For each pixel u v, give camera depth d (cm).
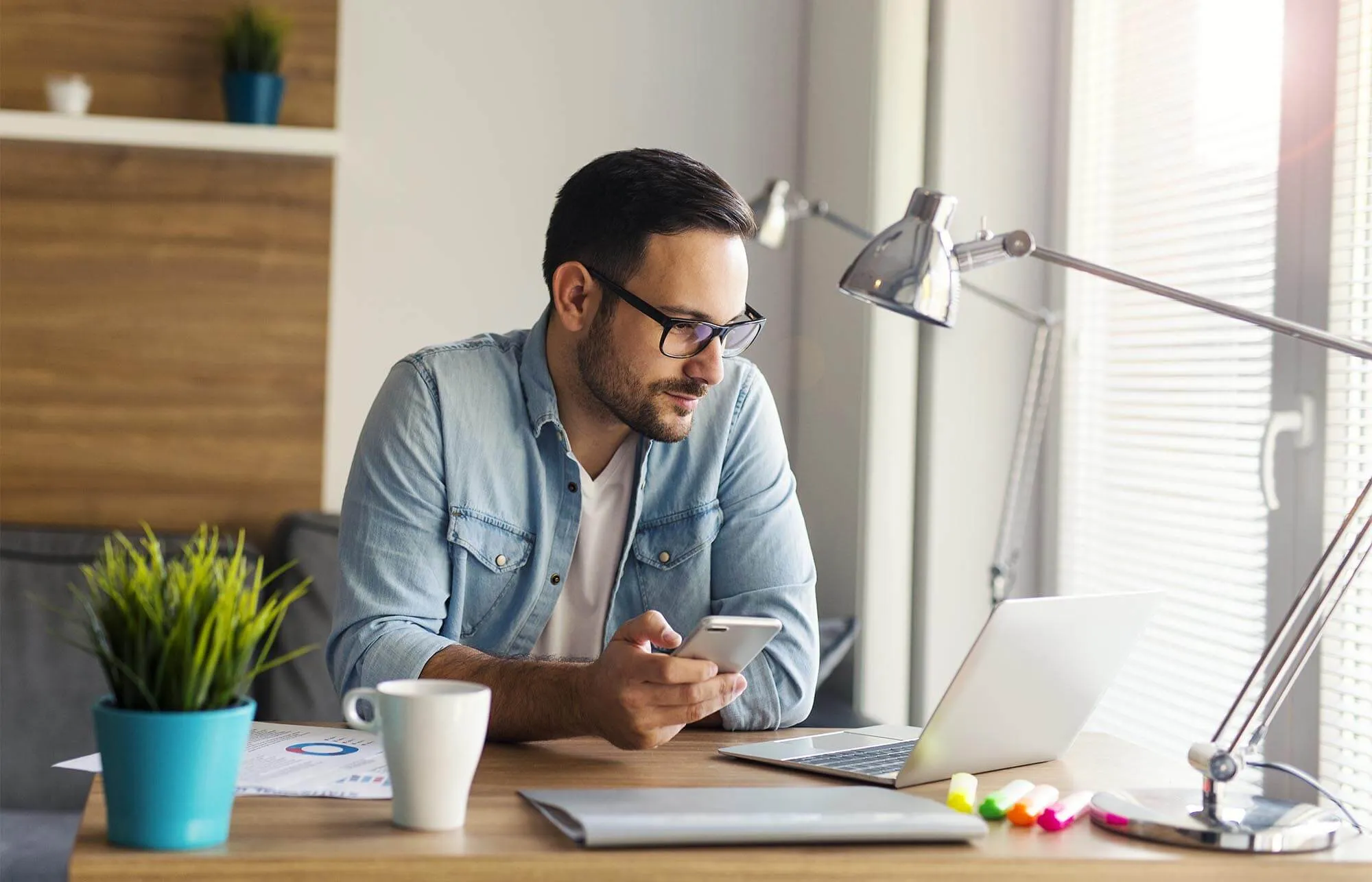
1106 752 140
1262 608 216
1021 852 100
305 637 259
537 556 164
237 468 295
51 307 290
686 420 157
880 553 283
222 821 95
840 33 298
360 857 92
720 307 152
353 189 302
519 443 164
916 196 147
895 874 97
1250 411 223
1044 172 283
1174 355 243
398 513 155
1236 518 223
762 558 170
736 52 318
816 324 311
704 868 94
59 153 289
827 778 123
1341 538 117
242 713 96
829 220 269
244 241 294
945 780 123
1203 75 238
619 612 172
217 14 291
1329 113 203
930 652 283
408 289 305
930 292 142
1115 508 261
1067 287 275
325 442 299
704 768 126
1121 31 262
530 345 167
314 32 294
